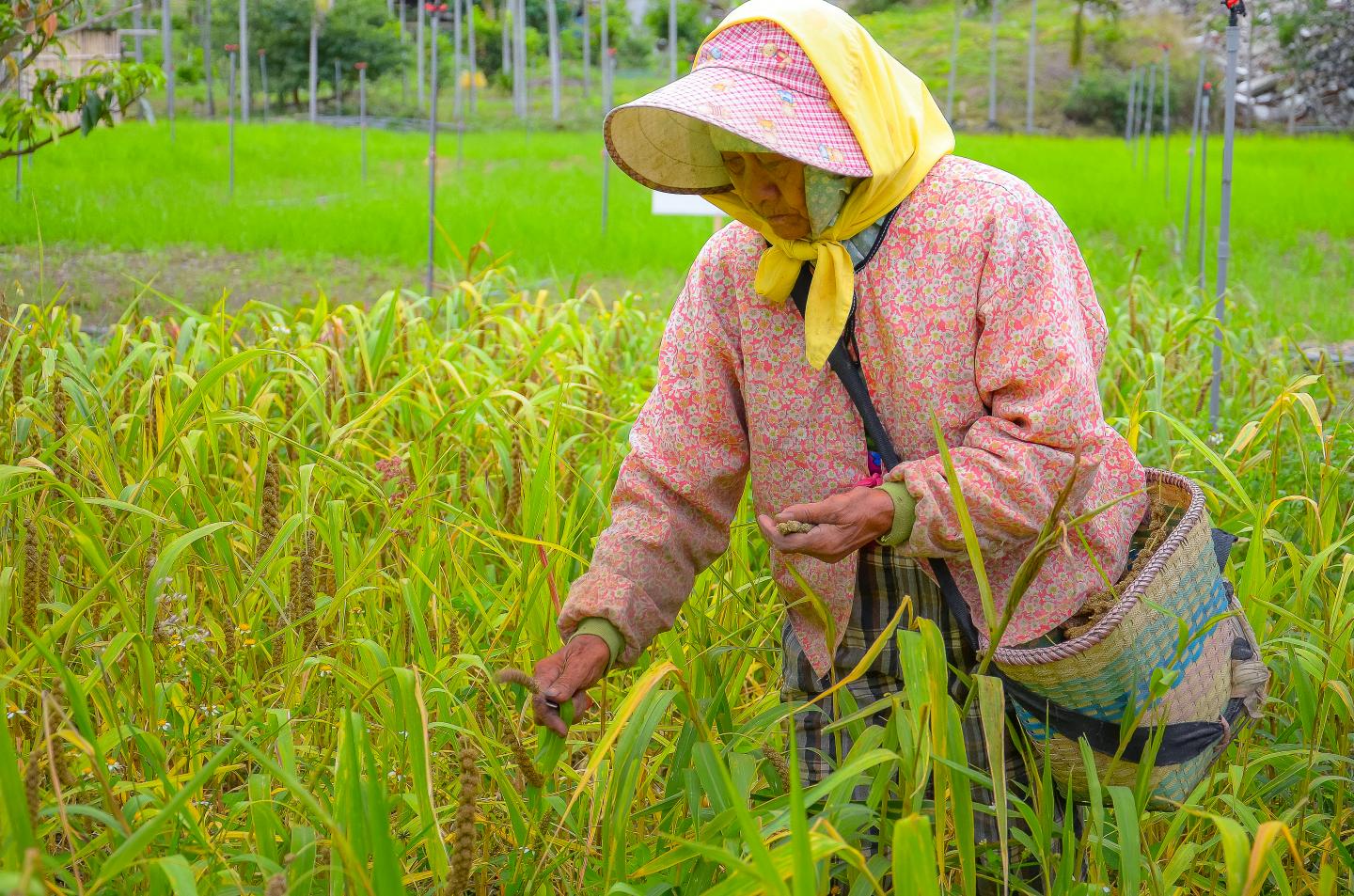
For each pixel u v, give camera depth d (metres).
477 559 3.47
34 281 8.95
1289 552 2.86
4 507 2.77
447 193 16.44
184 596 2.51
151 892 1.77
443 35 38.28
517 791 2.45
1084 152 24.41
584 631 2.24
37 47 5.34
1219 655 2.16
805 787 2.42
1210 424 4.65
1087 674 2.00
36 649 2.04
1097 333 2.20
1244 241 13.65
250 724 2.29
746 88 2.05
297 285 9.91
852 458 2.25
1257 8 28.66
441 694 2.38
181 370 3.57
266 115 27.53
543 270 10.80
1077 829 2.41
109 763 2.20
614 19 42.59
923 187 2.13
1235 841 1.67
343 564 2.84
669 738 2.75
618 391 4.80
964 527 1.85
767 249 2.26
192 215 12.24
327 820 1.61
